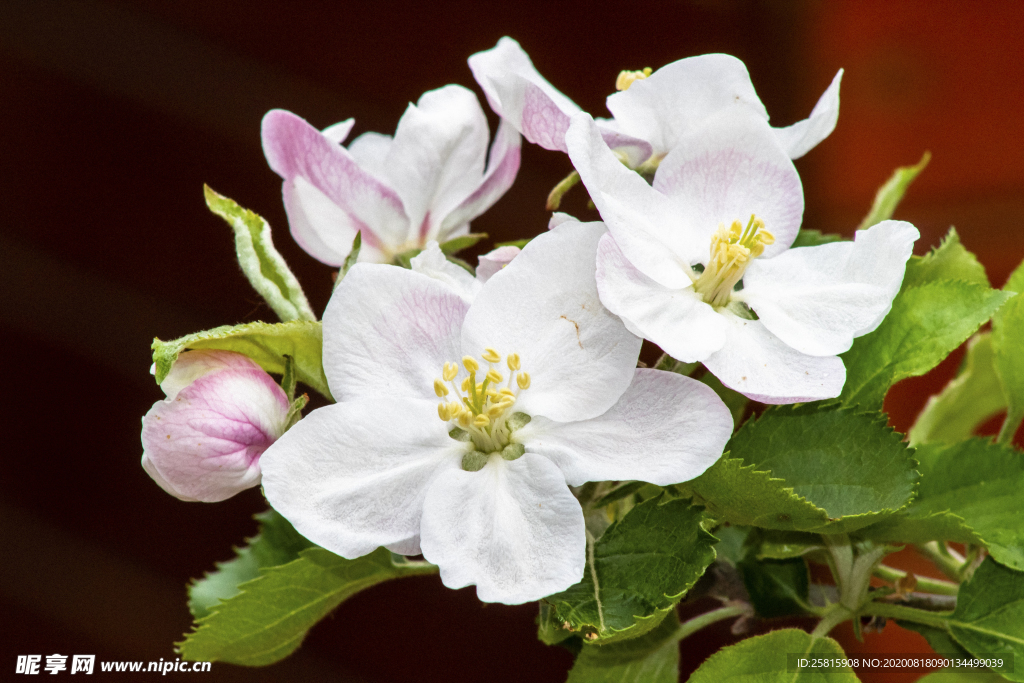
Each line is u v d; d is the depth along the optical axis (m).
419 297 0.37
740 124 0.38
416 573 0.39
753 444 0.38
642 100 0.39
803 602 0.40
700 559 0.36
